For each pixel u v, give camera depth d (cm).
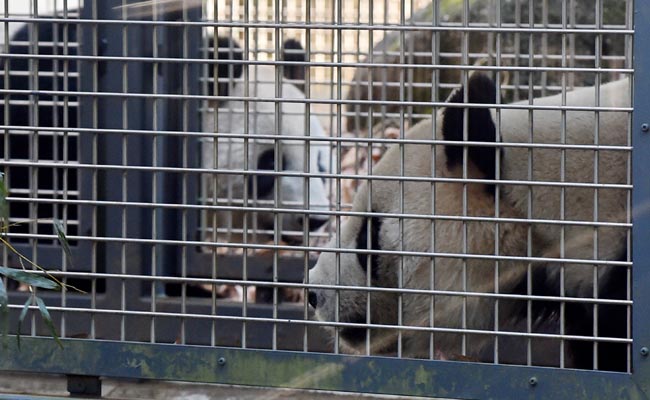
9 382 406
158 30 563
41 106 624
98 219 550
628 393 337
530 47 338
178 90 582
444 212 444
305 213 351
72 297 507
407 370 351
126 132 352
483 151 431
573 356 429
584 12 681
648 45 330
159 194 555
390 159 458
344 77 722
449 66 339
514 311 439
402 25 345
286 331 495
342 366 355
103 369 369
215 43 351
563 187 347
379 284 459
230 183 615
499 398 345
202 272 594
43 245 562
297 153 660
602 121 430
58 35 616
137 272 512
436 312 449
